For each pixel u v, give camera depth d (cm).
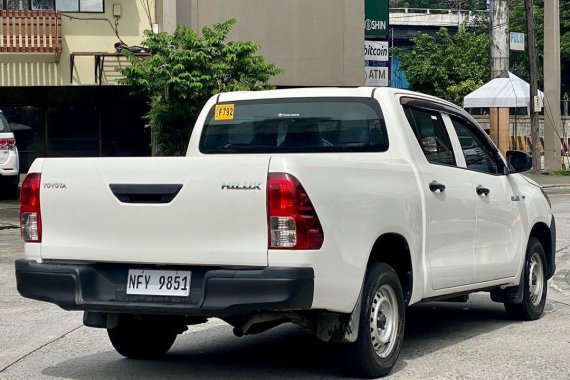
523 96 3678
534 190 1026
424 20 8462
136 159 689
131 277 697
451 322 993
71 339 917
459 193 854
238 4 2867
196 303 675
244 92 886
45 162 724
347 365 729
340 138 838
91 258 705
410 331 945
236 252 660
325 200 668
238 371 774
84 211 704
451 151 875
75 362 819
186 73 2425
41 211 721
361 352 720
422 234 793
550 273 1042
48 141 3069
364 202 712
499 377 742
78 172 707
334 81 2994
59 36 2664
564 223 2012
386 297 749
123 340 804
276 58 2927
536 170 3766
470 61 5103
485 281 897
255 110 876
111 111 3098
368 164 727
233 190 659
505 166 961
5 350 871
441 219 821
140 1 2738
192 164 671
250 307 652
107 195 695
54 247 717
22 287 725
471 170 895
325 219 666
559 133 3884
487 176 919
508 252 941
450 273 834
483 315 1032
